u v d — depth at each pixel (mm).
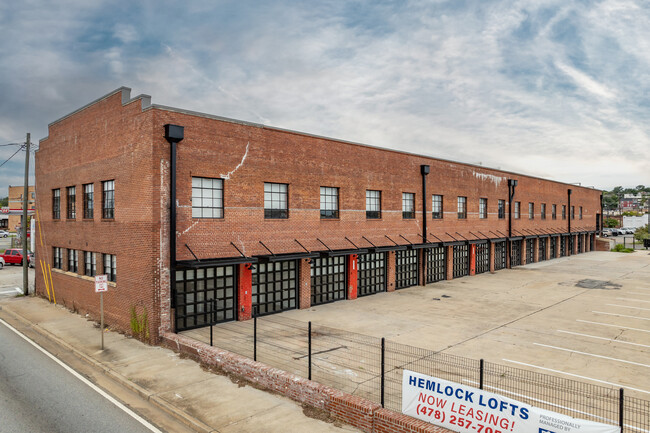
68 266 21672
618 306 21625
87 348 14672
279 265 20109
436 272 29875
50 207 23109
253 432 8859
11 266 39844
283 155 19922
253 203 18609
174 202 15500
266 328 16922
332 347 14289
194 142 16422
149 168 15258
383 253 25812
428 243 27734
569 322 18203
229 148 17641
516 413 7438
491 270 35281
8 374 12445
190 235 16344
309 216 21188
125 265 16625
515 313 19938
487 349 14328
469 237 33031
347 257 23344
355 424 9117
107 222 17766
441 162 30156
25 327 18094
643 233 87375
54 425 9219
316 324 17656
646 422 8844
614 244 66625
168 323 15414
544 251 45156
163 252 15352
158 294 15172
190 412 9750
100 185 18391
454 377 11531
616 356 13688
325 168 22016
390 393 10398
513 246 39188
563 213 49875
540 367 12617
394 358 13141
